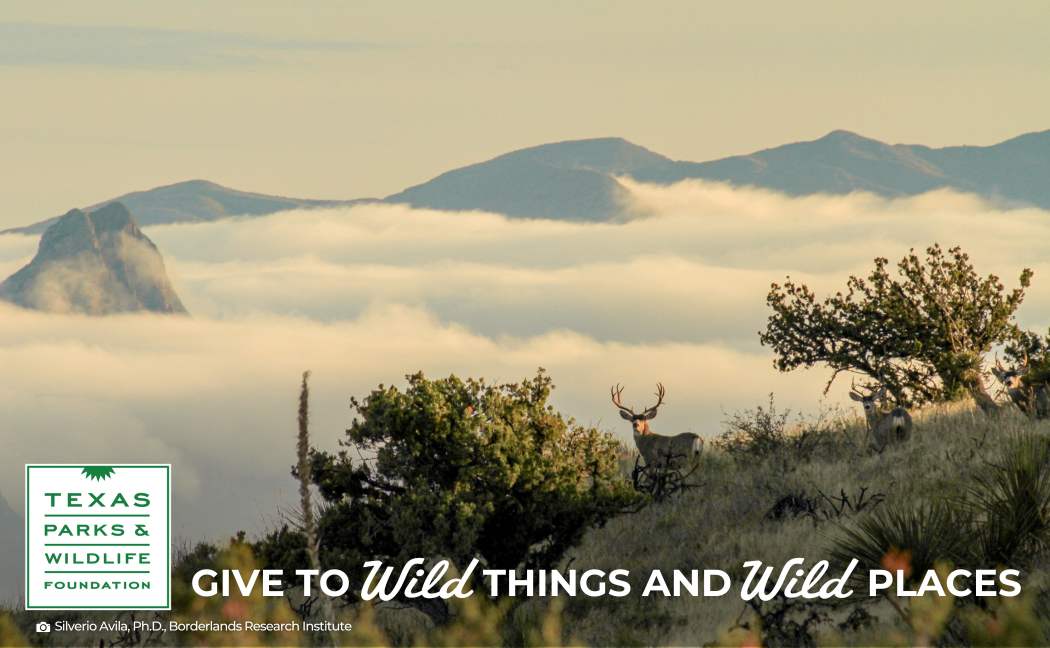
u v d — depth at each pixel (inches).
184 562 573.9
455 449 544.1
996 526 431.2
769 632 420.8
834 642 370.0
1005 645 277.1
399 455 546.9
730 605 506.3
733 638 339.0
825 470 714.2
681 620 500.7
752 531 622.5
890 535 416.5
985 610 337.4
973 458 647.1
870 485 655.1
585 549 665.0
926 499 561.0
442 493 537.0
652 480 756.6
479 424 547.8
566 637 486.9
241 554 274.1
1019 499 437.1
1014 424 746.2
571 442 595.8
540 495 559.5
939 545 413.4
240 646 260.2
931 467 664.4
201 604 267.6
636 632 491.8
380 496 559.5
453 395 563.8
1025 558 417.1
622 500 596.1
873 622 411.5
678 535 650.8
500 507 563.2
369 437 553.0
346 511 553.0
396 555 553.9
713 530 639.8
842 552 442.9
